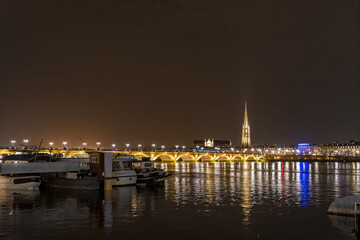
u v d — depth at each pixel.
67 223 42.06
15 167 65.56
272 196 64.88
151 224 41.56
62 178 75.62
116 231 38.59
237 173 144.12
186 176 123.06
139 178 83.44
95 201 58.00
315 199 61.09
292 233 37.84
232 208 51.66
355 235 37.06
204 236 36.91
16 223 42.00
